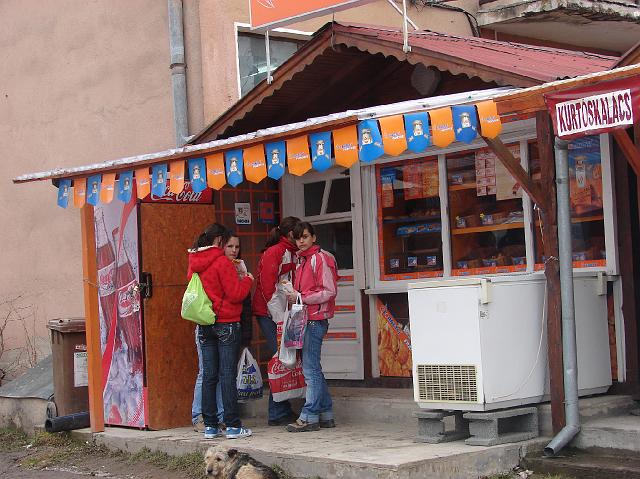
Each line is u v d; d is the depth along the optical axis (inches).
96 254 378.0
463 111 254.1
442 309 284.4
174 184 310.2
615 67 272.8
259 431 336.2
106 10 467.2
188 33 430.3
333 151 279.6
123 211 364.5
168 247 362.9
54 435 383.2
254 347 397.1
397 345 366.0
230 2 430.0
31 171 512.1
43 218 507.8
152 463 327.3
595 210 308.8
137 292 357.1
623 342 304.5
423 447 279.3
